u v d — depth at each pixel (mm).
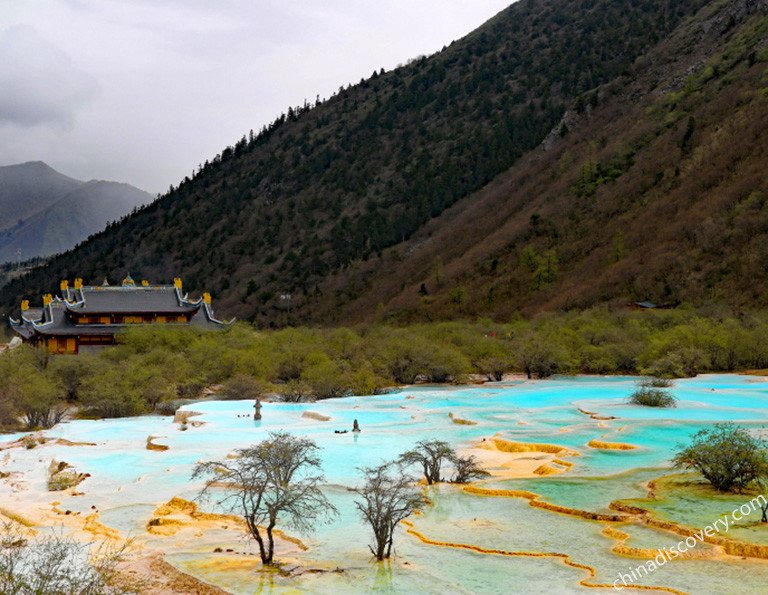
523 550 19203
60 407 52375
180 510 23703
